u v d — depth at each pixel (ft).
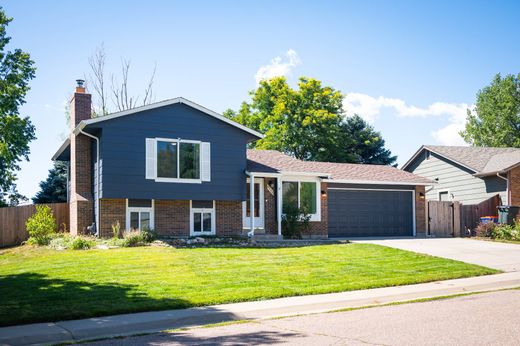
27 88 97.40
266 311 34.94
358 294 40.32
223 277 45.39
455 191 110.22
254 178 84.64
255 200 84.38
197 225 78.38
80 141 77.87
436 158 117.19
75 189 76.95
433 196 117.29
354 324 29.94
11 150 105.91
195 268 49.14
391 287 43.78
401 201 96.89
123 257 54.34
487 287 45.19
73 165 79.00
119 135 71.67
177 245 68.44
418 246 72.13
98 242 66.85
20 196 137.59
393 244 74.84
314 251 61.82
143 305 34.78
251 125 162.20
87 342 27.55
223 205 80.23
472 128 190.80
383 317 31.96
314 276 47.01
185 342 26.63
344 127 173.78
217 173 78.13
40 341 28.04
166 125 74.74
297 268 50.67
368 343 25.05
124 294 38.04
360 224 93.04
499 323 29.19
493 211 98.37
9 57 96.02
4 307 34.04
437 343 24.80
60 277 44.42
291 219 83.66
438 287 43.47
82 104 81.05
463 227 96.99
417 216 96.89
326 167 95.61
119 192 71.00
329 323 30.60
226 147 79.15
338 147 157.58
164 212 76.18
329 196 91.35
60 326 30.12
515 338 25.54
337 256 58.18
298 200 87.04
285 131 149.28
